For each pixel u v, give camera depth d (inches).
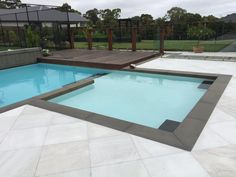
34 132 140.5
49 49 580.4
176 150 113.8
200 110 160.9
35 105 187.3
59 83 340.5
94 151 116.3
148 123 186.7
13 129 146.1
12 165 108.7
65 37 603.8
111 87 286.0
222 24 732.0
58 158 112.1
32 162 110.1
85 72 396.8
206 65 333.4
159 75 308.7
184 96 244.1
